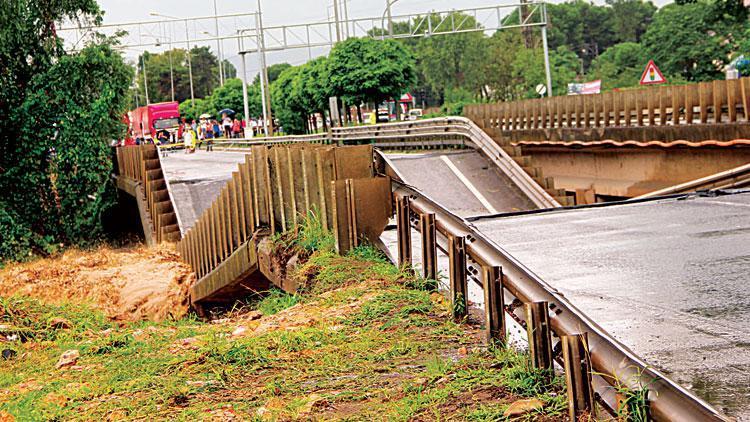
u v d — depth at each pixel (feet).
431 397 18.60
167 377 23.36
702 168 78.02
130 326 41.47
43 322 38.96
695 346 19.39
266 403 19.66
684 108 81.71
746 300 23.13
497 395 18.44
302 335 25.62
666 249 31.17
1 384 26.96
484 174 79.05
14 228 109.40
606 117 96.02
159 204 86.79
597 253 31.17
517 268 21.17
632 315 22.44
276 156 41.52
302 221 40.01
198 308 61.21
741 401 15.71
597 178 98.68
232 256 48.03
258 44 208.85
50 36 120.37
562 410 16.84
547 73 189.37
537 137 111.65
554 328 18.31
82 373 26.55
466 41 385.09
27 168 119.75
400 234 32.27
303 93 219.82
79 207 121.49
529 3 186.50
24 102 117.29
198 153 191.11
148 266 70.90
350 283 32.78
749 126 70.08
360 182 35.22
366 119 283.59
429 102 501.97
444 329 24.99
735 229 34.55
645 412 14.16
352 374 21.77
